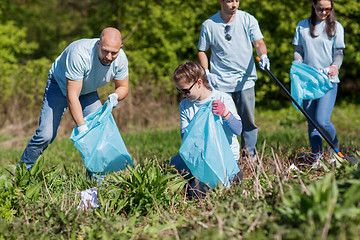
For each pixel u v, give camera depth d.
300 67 5.91
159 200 4.50
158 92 12.37
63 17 20.97
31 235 3.84
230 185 4.79
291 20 13.34
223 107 4.55
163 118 12.24
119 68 5.19
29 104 12.49
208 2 13.76
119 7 15.62
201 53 6.16
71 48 4.92
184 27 14.05
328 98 6.09
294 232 3.07
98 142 4.86
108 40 4.58
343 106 14.37
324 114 6.09
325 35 6.05
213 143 4.55
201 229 3.67
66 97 5.29
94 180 5.12
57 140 10.70
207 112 4.59
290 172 4.88
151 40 14.72
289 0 13.33
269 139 8.78
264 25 13.70
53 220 4.08
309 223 3.07
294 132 9.84
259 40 5.93
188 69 4.64
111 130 4.96
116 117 12.05
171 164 5.27
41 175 5.04
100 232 3.81
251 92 6.17
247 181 5.02
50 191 4.94
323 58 6.12
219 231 3.34
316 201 3.22
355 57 13.98
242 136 6.43
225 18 5.87
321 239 2.95
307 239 2.98
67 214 4.10
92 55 4.88
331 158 5.38
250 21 5.89
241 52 5.94
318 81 5.84
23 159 5.51
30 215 4.32
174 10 14.27
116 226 3.92
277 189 3.98
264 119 13.04
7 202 4.46
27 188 4.65
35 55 19.92
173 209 4.55
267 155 6.34
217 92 4.91
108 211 4.36
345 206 3.05
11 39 15.88
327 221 2.96
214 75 6.09
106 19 16.55
